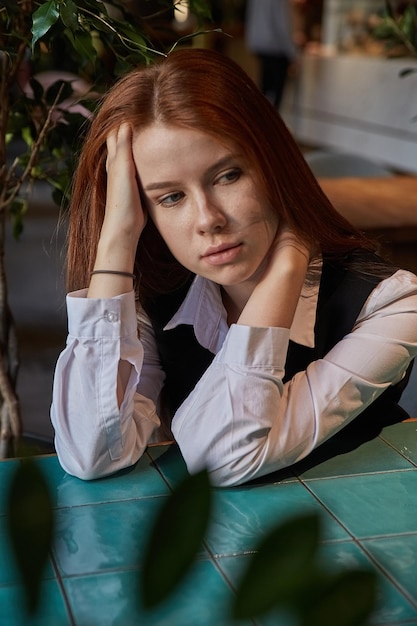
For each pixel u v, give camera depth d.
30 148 1.65
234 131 1.09
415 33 2.41
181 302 1.39
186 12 1.74
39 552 0.40
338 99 8.29
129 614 0.82
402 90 7.23
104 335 1.17
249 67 10.23
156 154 1.11
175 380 1.44
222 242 1.12
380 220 2.95
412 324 1.25
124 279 1.20
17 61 1.50
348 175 3.85
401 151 7.36
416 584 0.88
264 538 0.43
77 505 1.05
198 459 1.13
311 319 1.30
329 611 0.42
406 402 1.58
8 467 1.13
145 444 1.21
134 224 1.21
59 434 1.15
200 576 0.88
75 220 1.30
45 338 4.02
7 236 5.56
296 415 1.16
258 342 1.15
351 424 1.32
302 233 1.22
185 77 1.10
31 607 0.40
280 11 8.48
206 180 1.11
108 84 1.55
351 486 1.10
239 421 1.12
